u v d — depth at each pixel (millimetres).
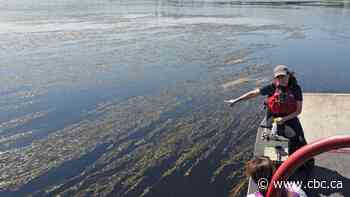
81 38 22219
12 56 16844
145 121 9227
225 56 16859
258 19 33531
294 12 40344
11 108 10086
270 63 15555
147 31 25562
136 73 13828
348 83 12977
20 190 6328
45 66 14906
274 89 4922
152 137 8352
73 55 17125
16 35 23109
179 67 14758
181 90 11711
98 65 15133
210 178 6668
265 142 4930
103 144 8016
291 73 4719
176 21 32094
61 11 41344
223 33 24547
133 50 18406
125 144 8016
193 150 7715
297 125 4836
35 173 6844
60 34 23750
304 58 16750
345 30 25844
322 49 18828
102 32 24891
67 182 6590
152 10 44250
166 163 7219
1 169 6930
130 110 9992
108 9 45312
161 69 14430
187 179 6676
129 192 6301
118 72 14000
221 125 8914
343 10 42562
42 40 21344
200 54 17359
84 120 9320
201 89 11773
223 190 6312
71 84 12367
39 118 9438
